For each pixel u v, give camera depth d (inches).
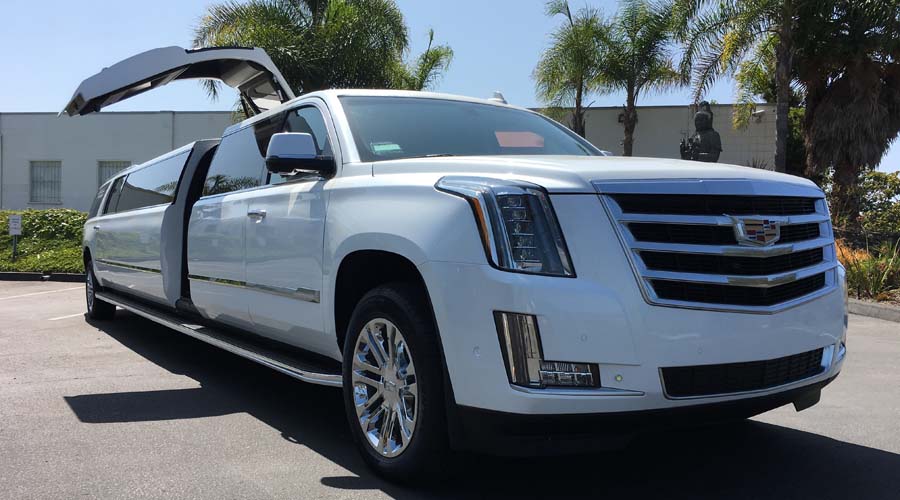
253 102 357.4
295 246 178.5
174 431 183.8
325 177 174.7
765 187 139.3
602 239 125.0
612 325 122.2
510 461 161.8
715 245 129.7
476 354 126.1
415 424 138.1
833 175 749.9
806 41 697.0
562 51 801.6
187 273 262.7
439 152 180.2
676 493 143.1
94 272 377.4
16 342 318.0
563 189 127.6
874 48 681.0
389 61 791.7
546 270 123.9
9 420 193.3
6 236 814.5
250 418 196.4
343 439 177.8
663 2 783.7
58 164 1202.6
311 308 173.6
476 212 130.2
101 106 311.4
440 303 131.3
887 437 178.5
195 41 764.6
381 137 179.3
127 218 319.3
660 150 976.9
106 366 265.6
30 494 141.5
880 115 708.0
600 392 121.2
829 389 226.5
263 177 207.2
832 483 148.6
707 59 701.3
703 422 131.3
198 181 267.7
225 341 213.0
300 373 168.9
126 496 140.5
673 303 125.2
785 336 136.7
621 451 168.9
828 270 153.3
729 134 970.7
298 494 141.2
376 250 150.2
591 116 992.9
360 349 155.0
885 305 398.3
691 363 126.0
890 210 754.2
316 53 743.7
